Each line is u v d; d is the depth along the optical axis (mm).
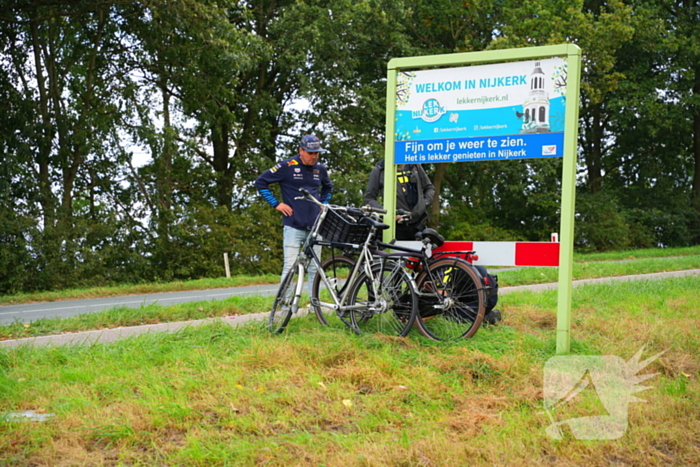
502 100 6273
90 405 4008
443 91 6547
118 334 6543
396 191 7023
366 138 28578
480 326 6074
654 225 39250
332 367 5027
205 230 24750
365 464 3168
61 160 21297
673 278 12273
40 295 14875
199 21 20188
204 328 6500
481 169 36531
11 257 19359
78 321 7566
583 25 28891
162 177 24953
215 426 3717
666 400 4180
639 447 3436
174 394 4250
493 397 4309
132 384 4484
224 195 28031
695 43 33938
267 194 6973
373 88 29188
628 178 42750
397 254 6152
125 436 3531
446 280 6023
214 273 24188
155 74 24141
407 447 3367
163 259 23828
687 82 35344
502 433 3600
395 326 6102
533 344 5805
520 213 37781
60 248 20391
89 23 22281
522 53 6098
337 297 6355
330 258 6609
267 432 3621
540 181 35875
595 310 7973
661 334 6191
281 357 5137
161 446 3449
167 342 5887
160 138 21781
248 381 4609
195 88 23703
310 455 3293
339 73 27594
